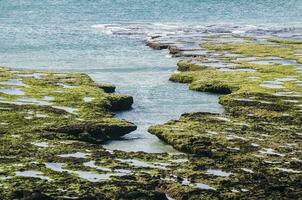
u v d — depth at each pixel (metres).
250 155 86.06
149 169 80.31
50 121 101.69
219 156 86.31
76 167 79.75
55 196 69.38
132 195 70.50
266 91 125.12
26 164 80.12
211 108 117.75
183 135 94.88
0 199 68.25
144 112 114.88
